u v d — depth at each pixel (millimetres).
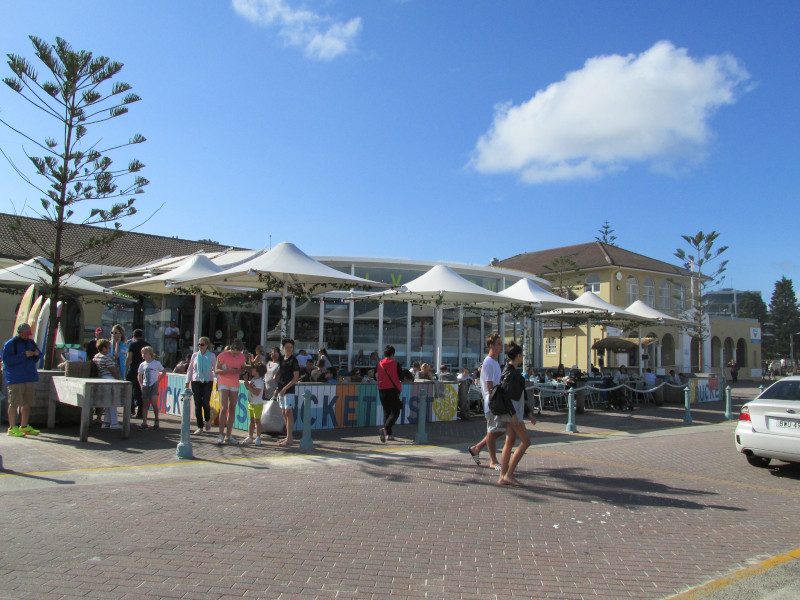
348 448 10344
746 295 90250
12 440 9852
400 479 8125
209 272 15578
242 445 10195
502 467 8047
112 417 11500
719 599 4457
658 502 7359
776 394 9859
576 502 7223
